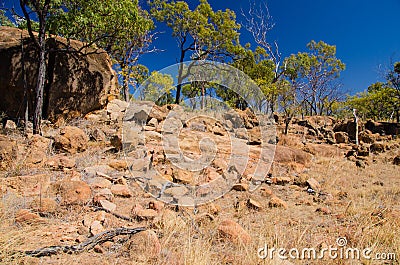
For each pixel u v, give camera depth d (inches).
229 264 95.0
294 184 205.8
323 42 1019.3
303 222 135.0
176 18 829.2
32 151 196.2
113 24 374.9
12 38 378.0
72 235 107.0
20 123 346.6
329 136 488.7
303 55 936.9
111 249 97.9
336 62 1024.2
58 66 391.2
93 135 301.6
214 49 858.8
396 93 1010.7
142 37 676.7
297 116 682.2
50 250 91.9
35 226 110.2
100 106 429.1
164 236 106.1
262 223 128.0
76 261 89.2
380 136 503.2
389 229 117.6
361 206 154.6
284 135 433.4
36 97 312.5
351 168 266.8
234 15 861.2
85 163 206.2
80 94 406.6
